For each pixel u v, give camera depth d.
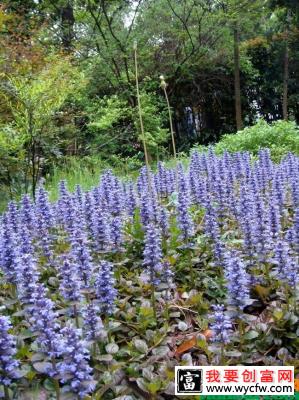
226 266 1.18
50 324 0.82
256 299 1.15
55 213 1.57
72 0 4.71
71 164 3.44
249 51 6.57
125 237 1.42
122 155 4.54
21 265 1.02
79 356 0.75
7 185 2.51
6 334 0.77
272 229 1.28
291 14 6.16
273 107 6.96
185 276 1.29
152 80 5.12
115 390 0.90
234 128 6.45
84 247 1.07
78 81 3.28
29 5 4.81
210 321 1.08
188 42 5.20
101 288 0.98
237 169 2.07
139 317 1.07
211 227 1.32
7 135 2.37
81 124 4.25
